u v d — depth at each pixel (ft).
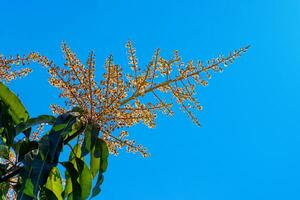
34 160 4.12
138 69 4.63
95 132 4.42
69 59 4.54
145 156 4.65
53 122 4.54
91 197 4.26
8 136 4.40
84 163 4.42
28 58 4.78
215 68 4.59
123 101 4.58
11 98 4.60
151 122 4.66
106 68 4.53
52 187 4.75
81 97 4.52
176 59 4.63
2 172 4.35
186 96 4.65
